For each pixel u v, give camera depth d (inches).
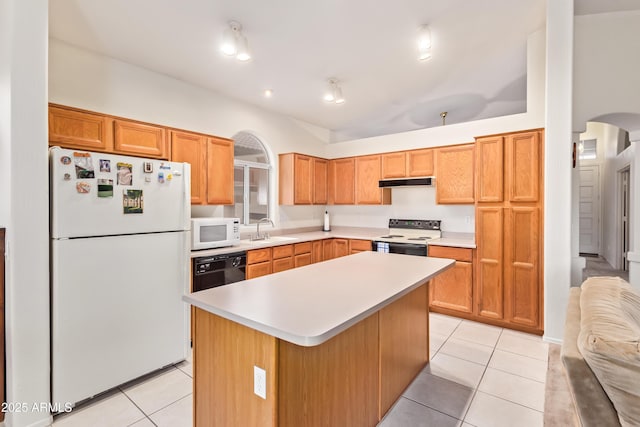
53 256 75.5
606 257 269.9
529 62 120.0
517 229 125.1
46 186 74.4
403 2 89.1
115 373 85.4
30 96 72.0
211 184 135.2
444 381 91.7
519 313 125.3
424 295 99.7
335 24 98.3
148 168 92.7
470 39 110.3
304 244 168.1
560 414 59.7
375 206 196.1
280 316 52.1
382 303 60.4
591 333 42.2
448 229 168.4
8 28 70.5
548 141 111.3
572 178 111.2
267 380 50.8
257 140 179.5
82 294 79.6
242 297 62.9
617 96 106.0
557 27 105.7
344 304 58.5
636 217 117.0
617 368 38.1
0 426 72.8
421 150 163.3
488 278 132.2
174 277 98.9
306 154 198.5
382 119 195.5
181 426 73.4
